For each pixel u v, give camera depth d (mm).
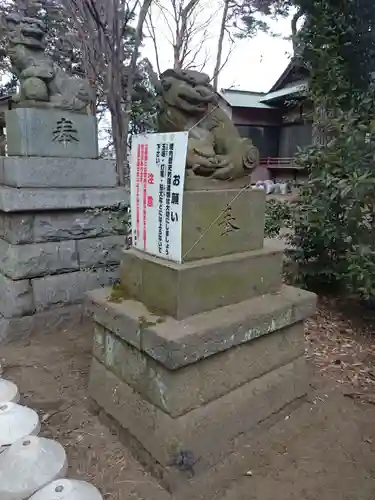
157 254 2184
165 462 1905
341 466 2066
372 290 3361
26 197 3191
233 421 2125
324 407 2527
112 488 1905
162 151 2061
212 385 2039
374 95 3621
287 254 4289
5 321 3357
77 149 3484
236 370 2143
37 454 1869
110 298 2314
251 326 2113
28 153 3244
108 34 3463
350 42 3877
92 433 2273
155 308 2143
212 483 1946
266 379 2311
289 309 2303
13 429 2111
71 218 3508
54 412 2453
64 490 1704
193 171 2100
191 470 1947
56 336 3447
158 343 1863
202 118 2215
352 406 2543
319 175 3793
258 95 14273
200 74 2150
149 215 2215
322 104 3971
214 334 1945
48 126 3301
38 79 3236
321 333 3607
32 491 1766
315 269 4125
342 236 3699
